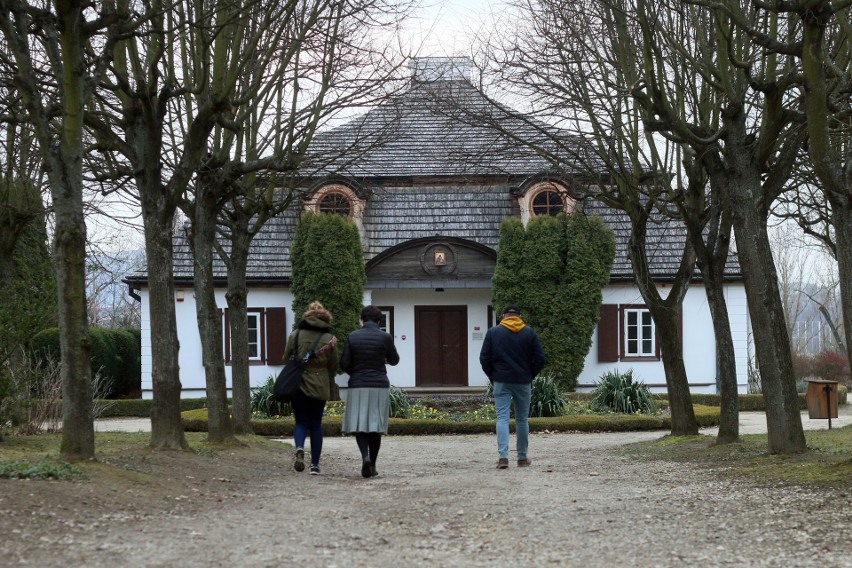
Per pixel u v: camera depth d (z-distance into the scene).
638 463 12.58
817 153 8.78
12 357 13.32
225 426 13.99
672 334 16.78
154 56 10.86
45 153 8.94
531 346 12.28
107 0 10.05
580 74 14.80
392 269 31.19
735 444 13.77
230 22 10.95
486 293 32.75
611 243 30.64
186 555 5.71
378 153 32.72
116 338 32.47
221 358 14.06
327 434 21.53
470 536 6.58
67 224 9.02
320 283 30.11
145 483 8.72
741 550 5.87
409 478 11.17
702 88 14.03
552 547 6.13
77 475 8.27
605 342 31.77
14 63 11.94
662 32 11.48
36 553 5.53
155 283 11.50
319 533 6.69
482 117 15.66
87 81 9.30
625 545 6.13
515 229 30.64
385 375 11.56
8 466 8.08
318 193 31.58
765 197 11.33
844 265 8.84
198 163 13.13
